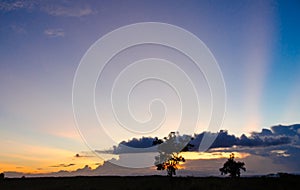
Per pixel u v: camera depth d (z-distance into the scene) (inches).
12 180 2999.5
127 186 1957.4
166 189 1828.2
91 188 1895.9
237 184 1902.1
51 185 2230.6
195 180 2129.7
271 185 1846.7
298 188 1747.0
